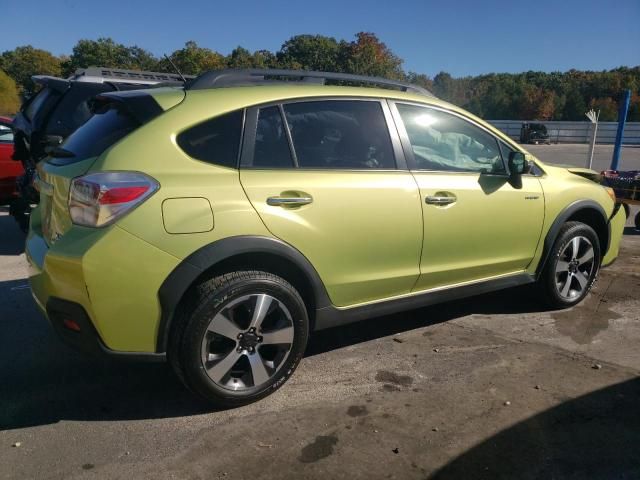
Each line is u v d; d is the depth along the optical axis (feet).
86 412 9.98
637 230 26.73
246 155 9.95
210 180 9.43
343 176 10.78
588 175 16.42
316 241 10.31
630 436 9.25
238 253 9.43
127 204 8.73
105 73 27.22
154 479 8.18
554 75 320.09
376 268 11.28
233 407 10.11
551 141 129.49
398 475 8.29
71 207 9.07
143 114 9.62
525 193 13.46
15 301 15.64
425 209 11.69
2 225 26.37
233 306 9.57
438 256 12.18
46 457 8.66
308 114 10.85
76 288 8.68
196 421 9.71
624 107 41.09
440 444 9.03
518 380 11.16
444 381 11.14
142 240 8.76
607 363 11.91
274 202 9.86
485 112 254.68
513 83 267.59
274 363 10.34
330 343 13.01
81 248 8.60
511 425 9.56
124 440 9.14
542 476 8.27
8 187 27.55
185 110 9.73
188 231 9.07
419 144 12.16
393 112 11.91
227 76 10.66
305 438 9.20
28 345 12.75
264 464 8.54
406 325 14.10
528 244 13.80
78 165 9.41
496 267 13.39
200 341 9.32
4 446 8.93
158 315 9.05
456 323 14.21
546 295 14.75
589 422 9.65
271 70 11.28
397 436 9.25
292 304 10.15
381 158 11.46
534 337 13.30
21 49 277.44
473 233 12.59
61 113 21.31
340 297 11.00
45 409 10.05
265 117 10.34
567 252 14.82
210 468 8.43
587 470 8.41
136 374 11.42
